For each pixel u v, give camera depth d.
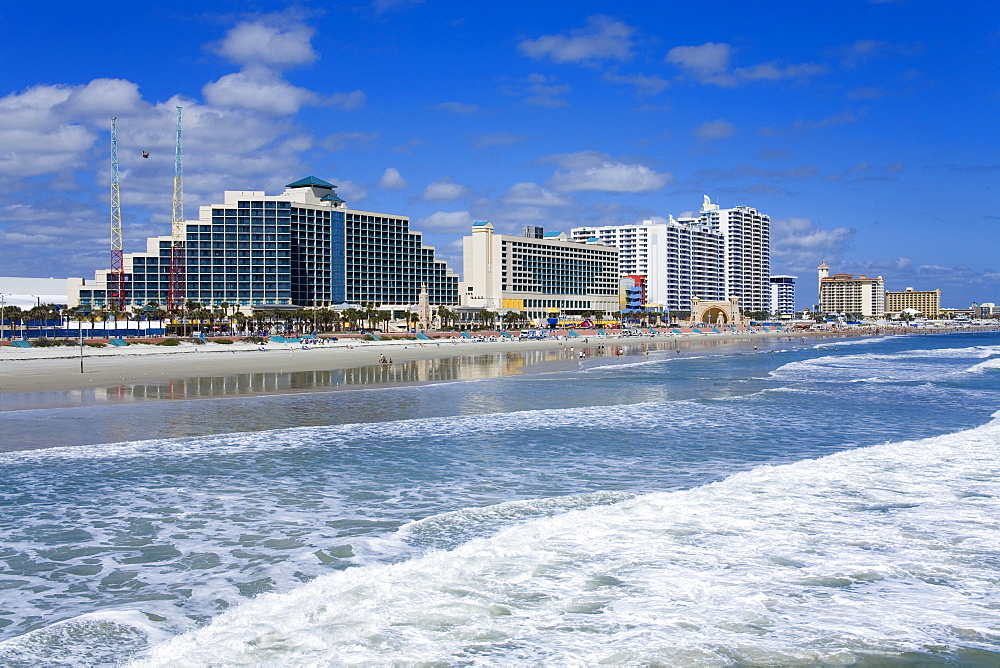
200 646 14.59
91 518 24.88
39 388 65.88
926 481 28.11
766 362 110.44
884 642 14.62
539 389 66.50
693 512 23.92
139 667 13.85
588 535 21.52
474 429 43.16
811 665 13.77
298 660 14.02
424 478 30.86
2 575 19.56
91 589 18.59
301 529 23.64
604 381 75.19
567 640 14.77
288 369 91.00
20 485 29.42
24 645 15.30
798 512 23.91
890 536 21.33
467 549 20.30
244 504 26.70
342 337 172.25
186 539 22.59
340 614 16.09
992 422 43.25
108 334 156.25
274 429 42.94
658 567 18.88
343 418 47.50
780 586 17.55
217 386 68.44
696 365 102.88
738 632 15.09
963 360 113.56
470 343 180.12
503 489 29.00
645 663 13.81
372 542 22.20
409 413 49.91
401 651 14.35
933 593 17.11
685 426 44.50
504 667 13.68
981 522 22.67
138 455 35.28
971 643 14.60
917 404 55.00
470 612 16.17
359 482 30.12
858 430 43.09
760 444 38.66
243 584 18.86
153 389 65.38
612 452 36.41
